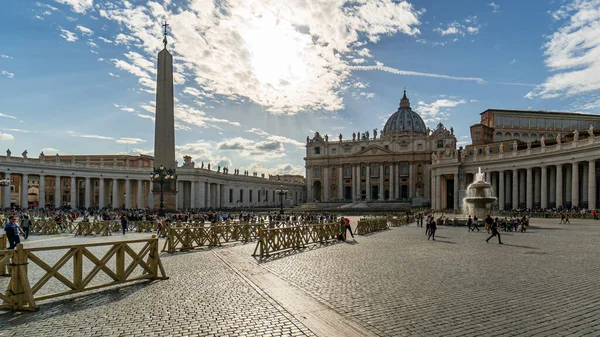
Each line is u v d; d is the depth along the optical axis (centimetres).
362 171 13538
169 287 1088
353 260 1574
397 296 973
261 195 13050
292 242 2011
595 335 702
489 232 2895
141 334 718
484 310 852
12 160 7119
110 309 873
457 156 7381
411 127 15950
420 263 1473
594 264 1412
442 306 883
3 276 1123
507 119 8900
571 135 6681
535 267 1359
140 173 8869
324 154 14038
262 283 1138
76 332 728
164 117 4019
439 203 7712
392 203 10512
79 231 2930
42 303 925
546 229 3058
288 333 722
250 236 2431
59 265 941
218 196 10406
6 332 728
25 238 2538
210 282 1155
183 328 750
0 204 7319
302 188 16550
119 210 6562
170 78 4047
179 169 9381
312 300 944
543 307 871
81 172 8100
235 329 744
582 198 5916
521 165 6262
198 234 2045
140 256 1156
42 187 7525
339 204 10850
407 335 706
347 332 724
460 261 1512
